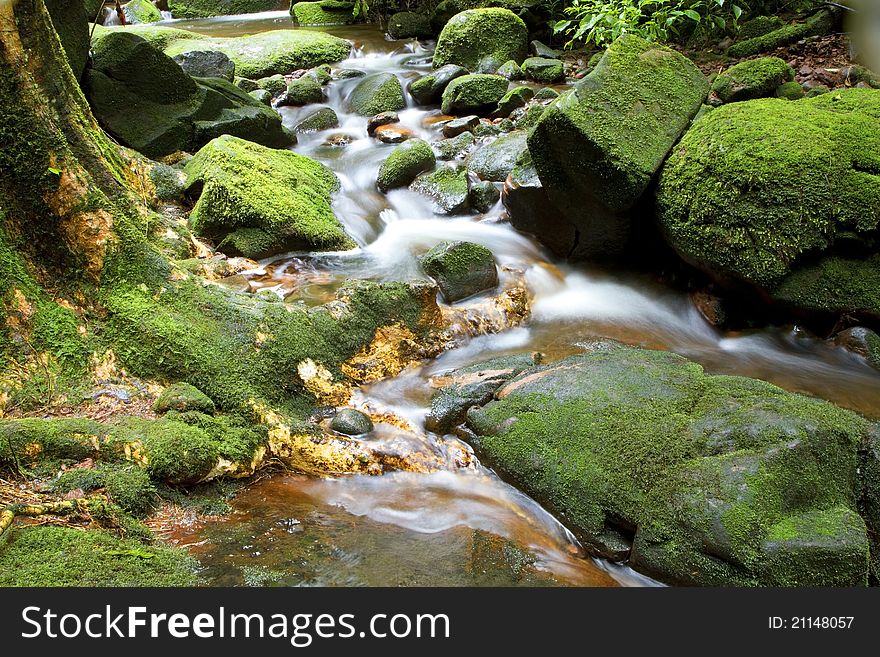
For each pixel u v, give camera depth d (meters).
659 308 5.39
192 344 3.67
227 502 3.21
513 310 5.09
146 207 5.34
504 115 8.58
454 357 4.60
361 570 2.81
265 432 3.51
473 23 10.23
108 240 3.68
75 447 3.08
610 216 5.39
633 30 7.88
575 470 3.26
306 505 3.25
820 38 8.39
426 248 6.00
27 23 3.48
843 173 4.61
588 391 3.63
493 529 3.20
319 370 3.95
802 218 4.56
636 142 5.14
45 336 3.45
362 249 5.96
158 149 6.74
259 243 5.50
